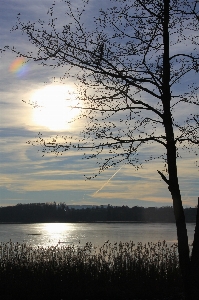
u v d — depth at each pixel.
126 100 10.01
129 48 10.02
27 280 16.52
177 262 17.44
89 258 17.69
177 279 17.02
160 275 17.02
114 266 17.23
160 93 10.12
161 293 16.41
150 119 10.14
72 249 18.61
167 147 9.95
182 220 9.73
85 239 51.91
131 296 16.31
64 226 137.00
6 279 16.39
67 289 16.39
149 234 68.25
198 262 9.50
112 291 16.36
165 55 10.12
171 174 9.85
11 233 77.12
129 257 17.61
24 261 17.16
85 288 16.56
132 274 17.06
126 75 10.01
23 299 15.80
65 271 16.88
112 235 64.31
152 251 18.03
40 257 17.61
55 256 17.83
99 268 17.03
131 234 68.19
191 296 9.41
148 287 16.62
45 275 16.66
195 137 9.93
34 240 49.03
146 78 10.08
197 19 10.08
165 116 9.98
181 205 9.78
